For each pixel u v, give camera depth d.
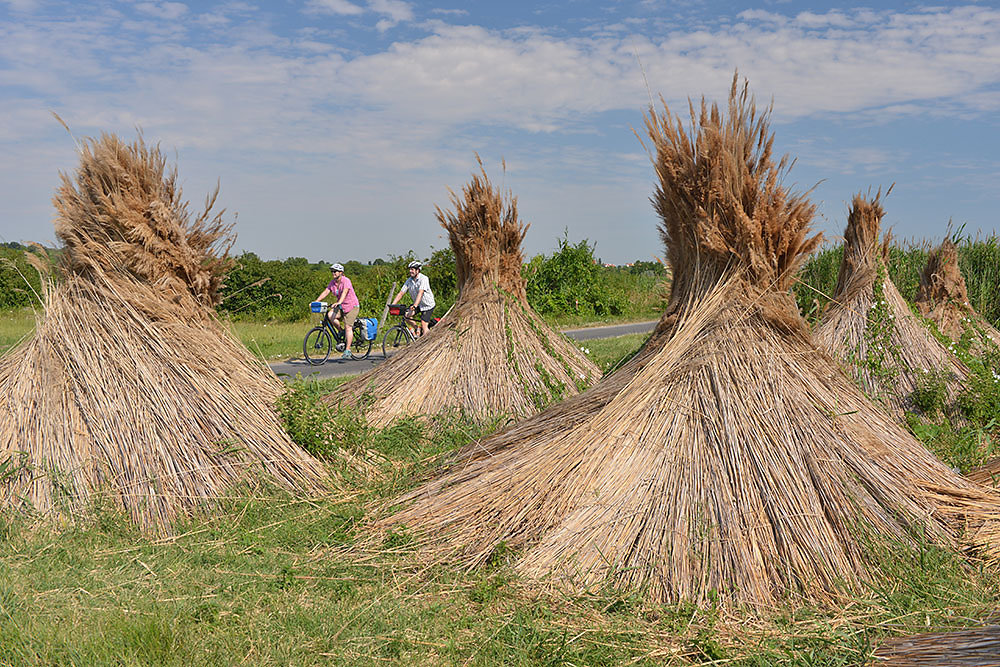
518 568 4.20
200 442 5.55
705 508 4.21
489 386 7.86
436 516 4.85
